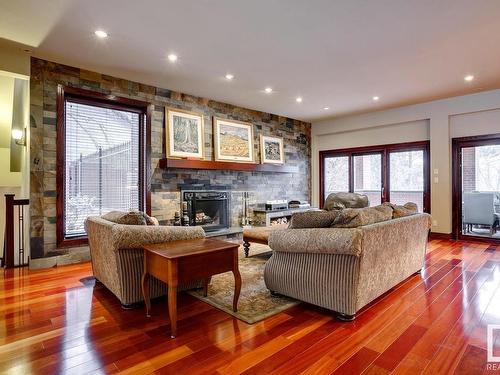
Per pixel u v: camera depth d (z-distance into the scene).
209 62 3.97
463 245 5.10
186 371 1.67
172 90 5.14
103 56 3.77
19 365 1.73
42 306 2.58
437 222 5.78
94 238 2.99
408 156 6.34
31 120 3.79
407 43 3.46
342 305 2.29
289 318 2.34
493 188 5.31
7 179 7.01
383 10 2.80
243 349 1.90
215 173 5.74
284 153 7.18
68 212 4.17
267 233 4.03
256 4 2.70
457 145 5.63
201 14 2.85
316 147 7.80
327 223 2.43
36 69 3.81
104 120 4.52
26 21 2.96
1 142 6.76
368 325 2.22
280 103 5.98
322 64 4.05
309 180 7.86
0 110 5.69
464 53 3.73
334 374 1.65
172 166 4.88
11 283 3.21
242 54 3.74
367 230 2.26
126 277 2.47
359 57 3.83
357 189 7.17
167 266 2.07
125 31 3.16
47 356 1.82
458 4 2.71
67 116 4.16
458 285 3.08
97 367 1.71
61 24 3.02
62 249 4.00
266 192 6.71
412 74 4.42
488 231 5.41
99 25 3.04
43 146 3.87
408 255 3.07
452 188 5.65
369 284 2.41
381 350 1.89
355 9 2.78
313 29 3.14
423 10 2.80
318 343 1.97
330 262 2.33
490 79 4.63
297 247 2.45
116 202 4.62
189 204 5.30
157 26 3.07
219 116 5.87
